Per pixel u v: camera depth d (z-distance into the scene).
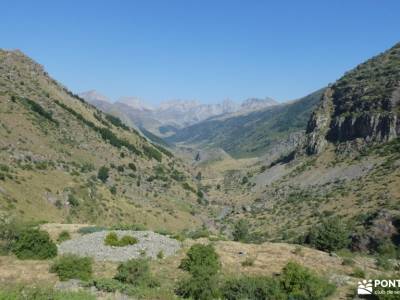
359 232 74.88
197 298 25.06
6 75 153.00
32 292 21.98
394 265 41.09
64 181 99.75
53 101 159.50
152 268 32.28
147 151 183.62
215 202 165.00
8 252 33.44
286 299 24.55
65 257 29.59
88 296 22.50
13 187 80.31
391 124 146.50
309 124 198.12
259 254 39.84
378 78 178.62
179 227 113.62
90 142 145.00
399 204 90.88
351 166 141.12
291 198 140.25
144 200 123.69
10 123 114.44
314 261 38.50
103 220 92.25
